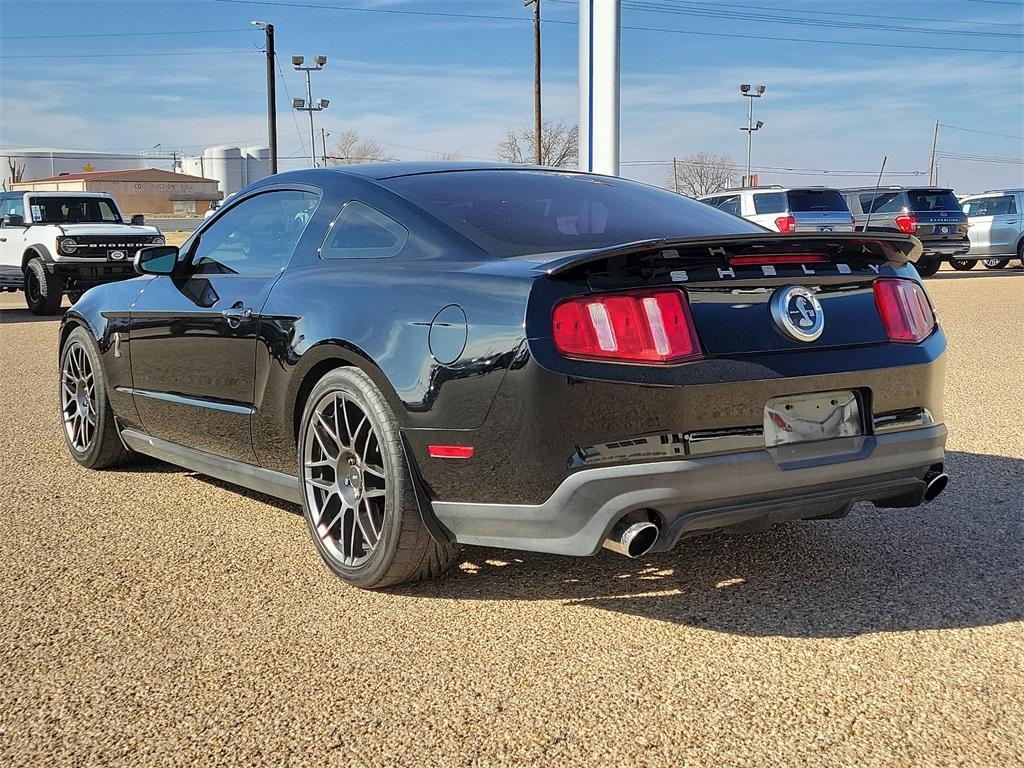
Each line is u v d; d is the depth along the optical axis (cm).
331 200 369
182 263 429
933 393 321
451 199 346
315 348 333
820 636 293
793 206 1789
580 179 387
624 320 274
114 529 401
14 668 275
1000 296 1559
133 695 259
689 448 277
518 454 282
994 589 329
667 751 230
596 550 280
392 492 309
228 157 10400
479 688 261
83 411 504
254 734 239
